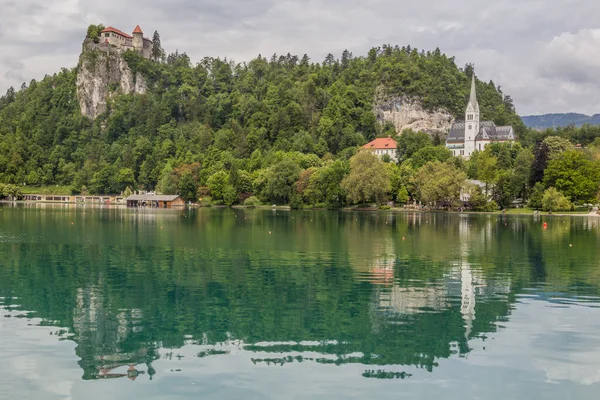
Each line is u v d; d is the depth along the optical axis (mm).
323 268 66625
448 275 62156
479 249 85125
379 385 31453
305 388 31078
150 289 54094
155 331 40719
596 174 192125
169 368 33781
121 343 38094
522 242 95688
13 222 136000
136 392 30469
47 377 32406
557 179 195000
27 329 40969
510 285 56375
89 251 80688
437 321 43250
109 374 32812
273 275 61688
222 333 40312
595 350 36750
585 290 54062
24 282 57062
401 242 94562
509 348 37156
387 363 34625
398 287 55406
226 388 31016
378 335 39812
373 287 55344
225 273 62875
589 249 85688
